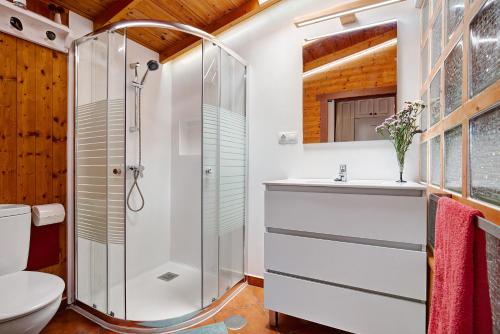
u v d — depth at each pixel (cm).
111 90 187
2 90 165
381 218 142
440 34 131
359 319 146
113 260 182
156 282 238
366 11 198
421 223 133
